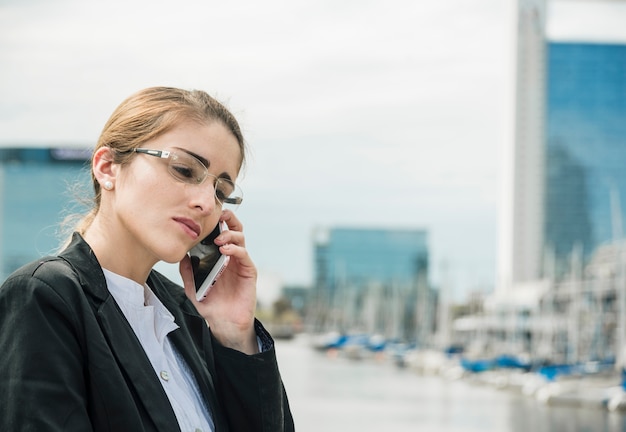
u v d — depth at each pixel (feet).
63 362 4.48
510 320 183.21
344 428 76.54
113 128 5.12
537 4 301.63
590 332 155.63
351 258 398.21
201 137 5.10
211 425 5.55
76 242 4.95
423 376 171.32
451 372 160.97
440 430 77.92
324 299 390.42
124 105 5.19
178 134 5.06
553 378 125.70
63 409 4.41
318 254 398.42
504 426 83.56
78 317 4.62
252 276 6.00
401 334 307.37
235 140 5.32
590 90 302.45
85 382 4.62
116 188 5.08
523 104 304.30
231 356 5.67
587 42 302.04
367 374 173.47
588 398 106.93
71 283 4.67
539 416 94.32
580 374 121.70
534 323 171.63
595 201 300.20
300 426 77.25
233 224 5.93
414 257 398.01
